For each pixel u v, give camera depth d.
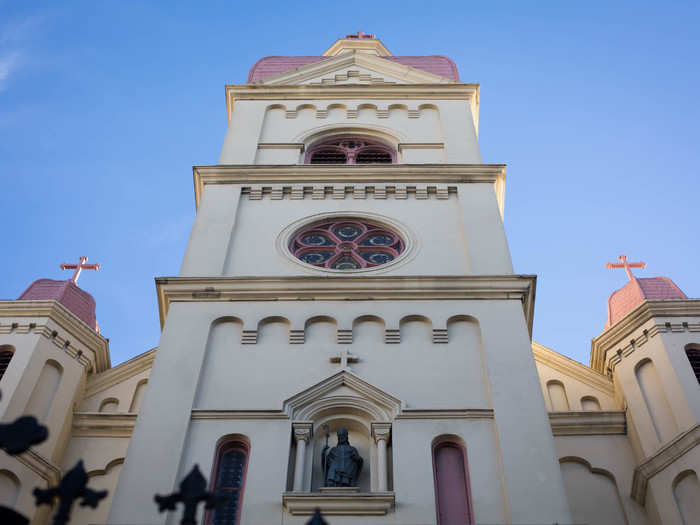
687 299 26.03
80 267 29.69
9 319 25.28
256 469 18.27
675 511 21.70
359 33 41.66
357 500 17.42
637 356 25.45
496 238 25.50
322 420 19.83
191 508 9.80
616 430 24.59
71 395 24.67
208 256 24.86
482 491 17.86
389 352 21.45
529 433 18.89
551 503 17.39
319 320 22.48
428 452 18.66
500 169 28.52
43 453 22.72
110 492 22.78
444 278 23.33
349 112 33.16
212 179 28.38
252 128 32.03
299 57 37.97
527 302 23.47
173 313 22.48
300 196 27.86
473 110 34.78
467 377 20.66
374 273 24.33
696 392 23.48
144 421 19.25
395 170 28.48
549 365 27.09
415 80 35.53
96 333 26.19
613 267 29.67
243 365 21.03
